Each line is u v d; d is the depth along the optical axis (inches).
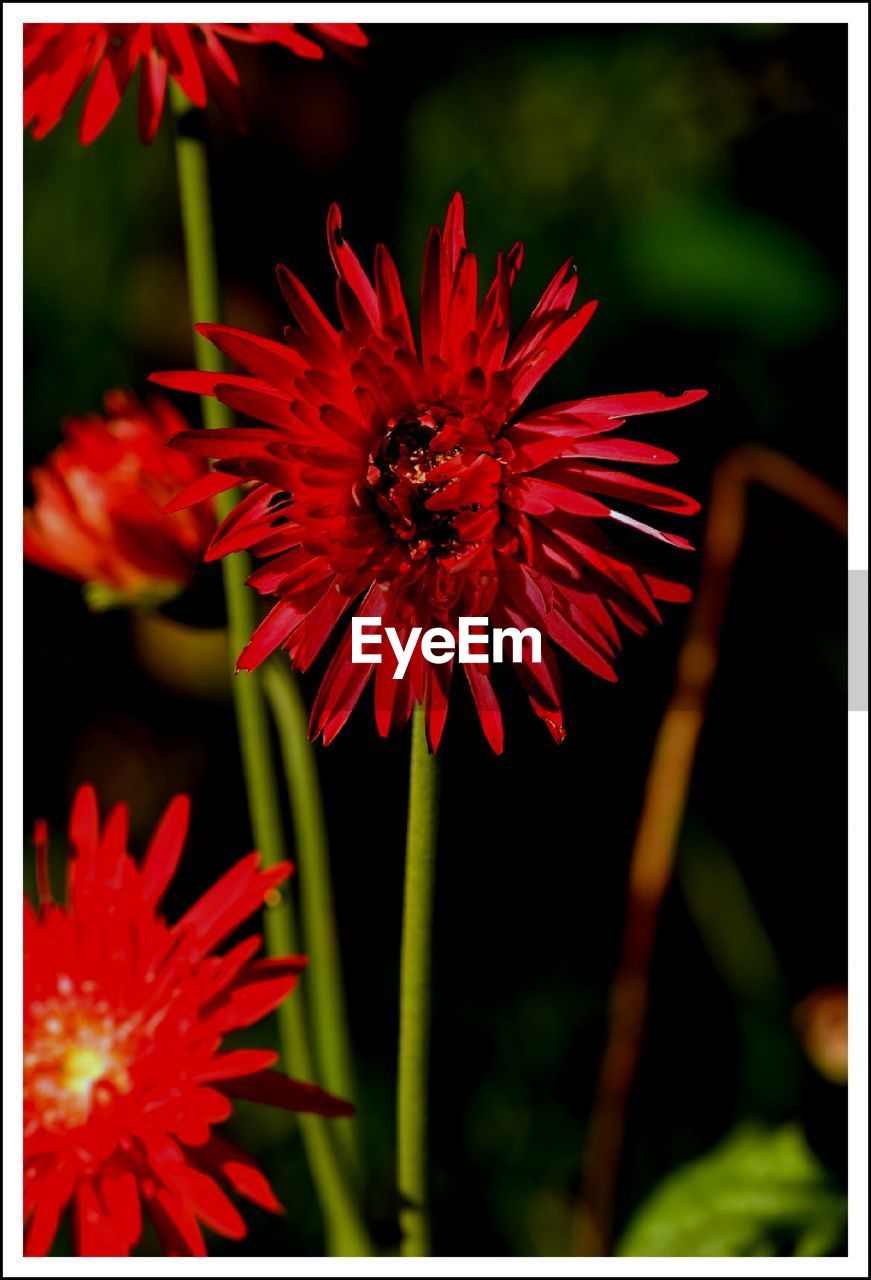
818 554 33.6
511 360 22.5
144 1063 23.8
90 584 25.8
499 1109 32.9
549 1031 33.4
